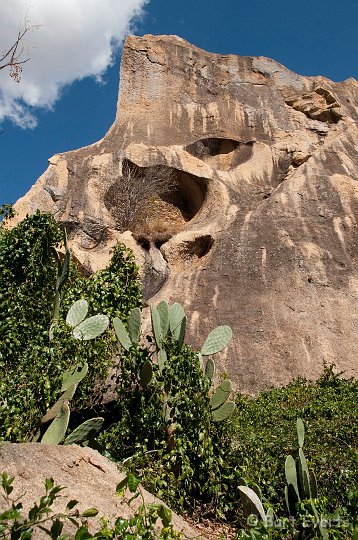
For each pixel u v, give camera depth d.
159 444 6.53
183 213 22.91
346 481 6.34
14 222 20.17
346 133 23.53
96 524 3.92
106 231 20.25
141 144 23.20
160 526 4.39
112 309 8.67
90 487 4.38
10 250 8.68
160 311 7.48
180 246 18.81
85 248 19.88
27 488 3.93
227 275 16.88
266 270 16.77
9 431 5.57
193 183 22.55
